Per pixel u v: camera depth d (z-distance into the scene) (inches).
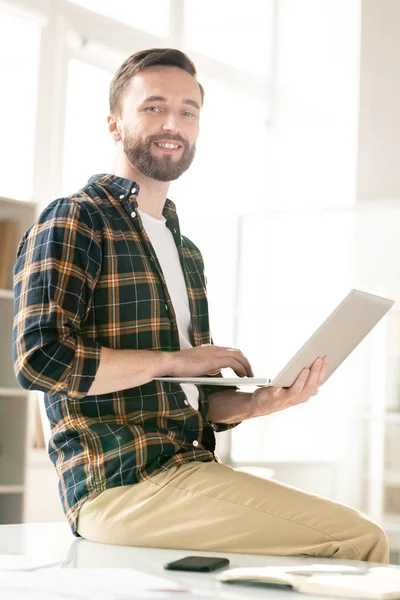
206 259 218.7
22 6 187.8
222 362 76.4
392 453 205.0
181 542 71.7
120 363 72.3
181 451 77.0
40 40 192.9
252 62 230.5
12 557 64.4
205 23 223.9
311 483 209.6
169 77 86.1
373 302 72.7
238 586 53.6
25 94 191.5
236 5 229.6
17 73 190.4
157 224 87.5
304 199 228.5
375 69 225.8
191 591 50.8
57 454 78.7
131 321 77.7
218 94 225.1
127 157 86.6
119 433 74.4
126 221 81.1
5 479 161.3
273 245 217.0
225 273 218.4
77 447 76.2
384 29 225.9
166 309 80.7
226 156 225.0
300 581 52.5
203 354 75.9
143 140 84.9
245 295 213.5
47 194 193.3
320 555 69.5
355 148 225.6
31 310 72.2
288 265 216.4
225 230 219.9
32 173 191.6
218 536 70.9
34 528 84.7
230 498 71.5
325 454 211.3
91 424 75.4
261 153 229.8
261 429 218.7
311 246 215.9
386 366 204.4
